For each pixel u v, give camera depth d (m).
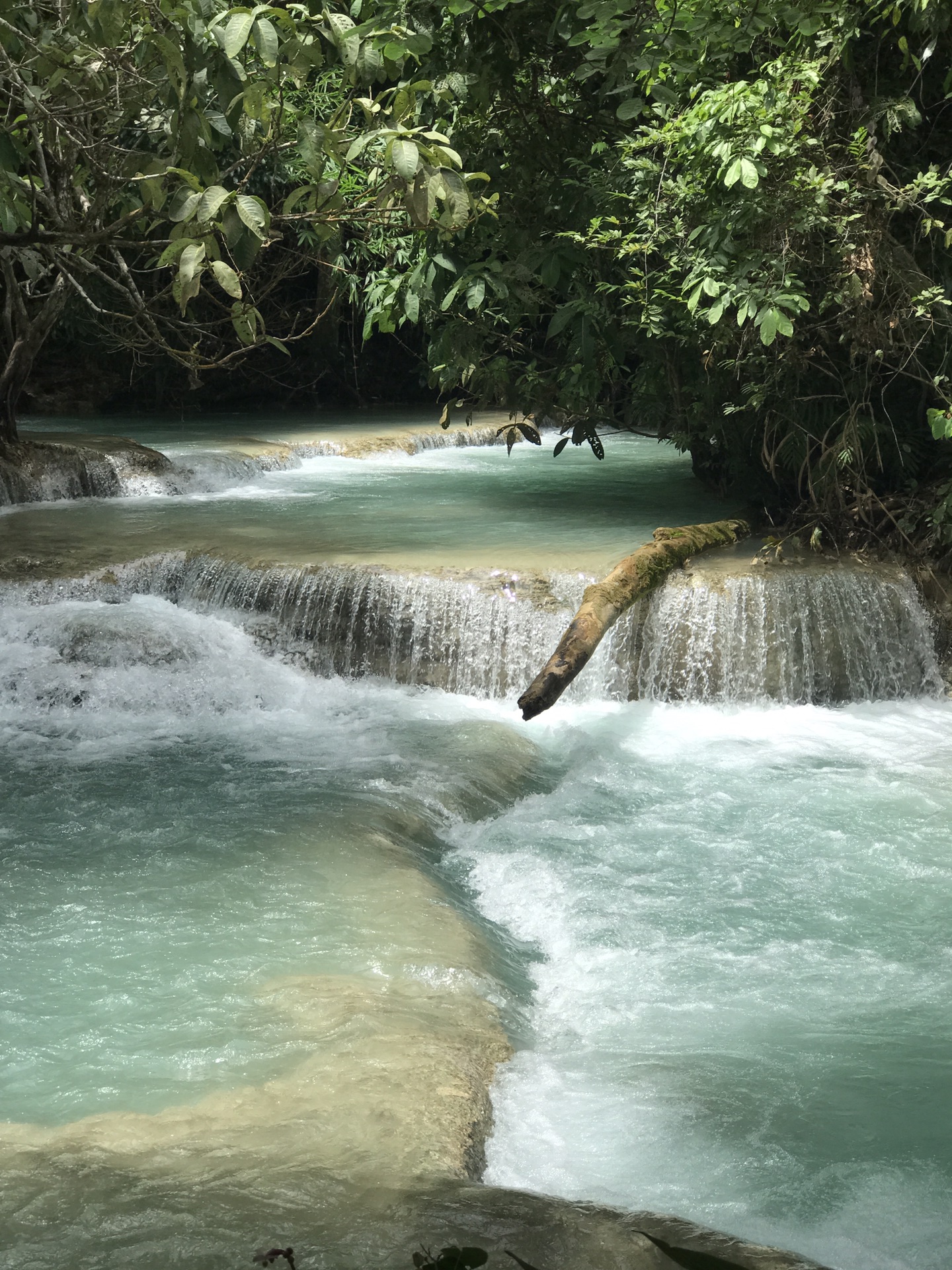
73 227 6.14
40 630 10.99
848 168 10.61
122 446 16.52
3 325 21.78
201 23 5.32
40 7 6.40
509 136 12.64
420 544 12.38
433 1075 5.40
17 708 10.38
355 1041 5.66
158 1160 4.67
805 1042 6.14
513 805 8.88
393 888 7.27
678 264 11.38
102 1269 3.99
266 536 12.84
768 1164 5.21
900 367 11.04
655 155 11.91
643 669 10.77
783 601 10.67
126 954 6.56
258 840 7.87
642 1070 5.87
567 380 13.64
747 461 13.36
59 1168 4.59
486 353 14.70
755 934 7.20
